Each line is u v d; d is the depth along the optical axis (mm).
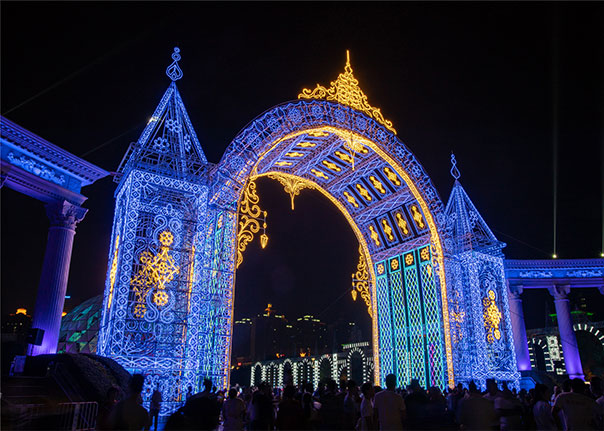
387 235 29844
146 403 15367
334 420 10797
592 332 45719
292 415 9094
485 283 26984
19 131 19078
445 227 26500
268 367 91125
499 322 26719
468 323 25484
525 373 29078
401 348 27906
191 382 16375
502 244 27781
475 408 8531
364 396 10758
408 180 26016
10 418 10227
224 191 19391
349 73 25953
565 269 31781
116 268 17094
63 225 20641
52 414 11312
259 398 9461
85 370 14203
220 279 18312
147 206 17859
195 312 17203
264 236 21219
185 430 7680
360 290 30625
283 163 26812
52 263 19844
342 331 94500
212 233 18781
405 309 28078
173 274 17578
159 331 16688
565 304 31266
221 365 17281
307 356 87938
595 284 31875
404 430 10609
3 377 14195
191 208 18766
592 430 8586
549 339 50438
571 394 8906
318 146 25844
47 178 20516
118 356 15492
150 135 18984
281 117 21734
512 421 10102
